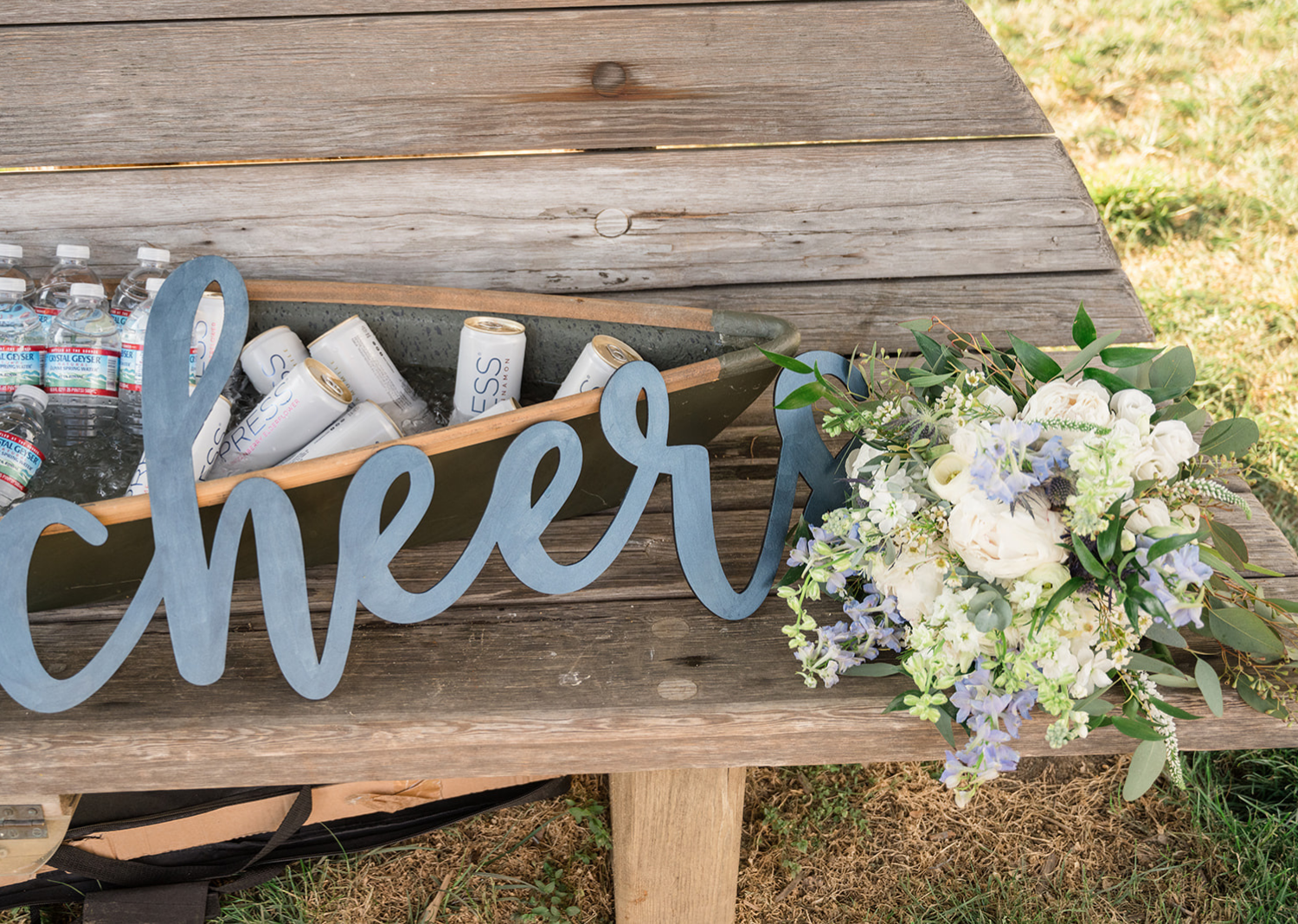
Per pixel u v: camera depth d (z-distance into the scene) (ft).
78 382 3.34
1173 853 4.08
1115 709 2.60
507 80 3.86
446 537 3.15
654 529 3.43
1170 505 2.43
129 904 3.43
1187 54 8.83
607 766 2.74
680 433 3.07
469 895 3.93
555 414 2.55
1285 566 3.21
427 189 3.96
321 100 3.84
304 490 2.47
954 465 2.43
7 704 2.64
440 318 3.58
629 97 3.92
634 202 4.03
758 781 4.40
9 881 3.05
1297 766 4.11
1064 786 4.36
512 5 3.76
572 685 2.74
